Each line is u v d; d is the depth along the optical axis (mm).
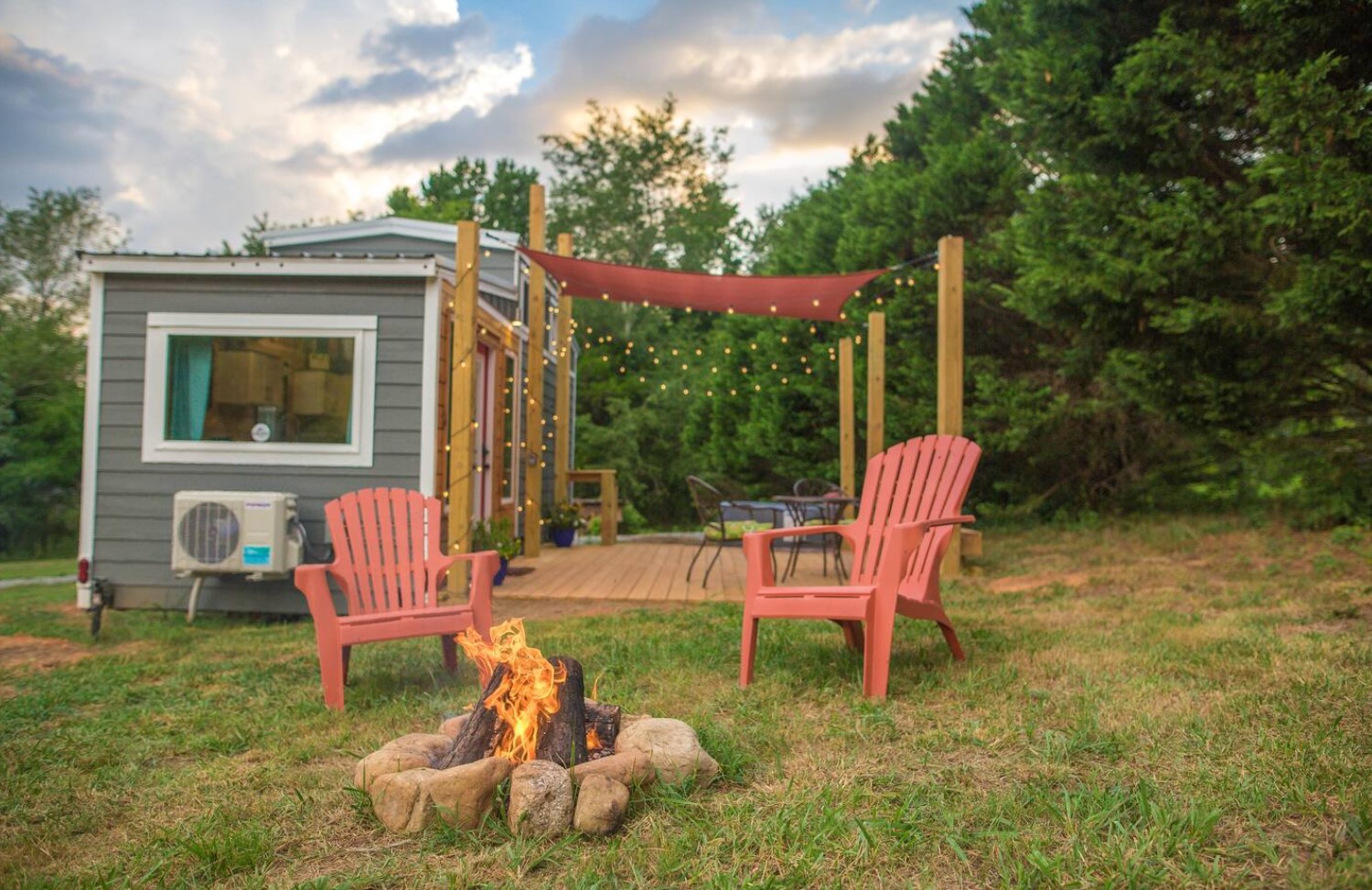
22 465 19062
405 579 4363
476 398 8312
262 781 2732
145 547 6250
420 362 6285
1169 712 3086
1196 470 11828
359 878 2053
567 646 4570
